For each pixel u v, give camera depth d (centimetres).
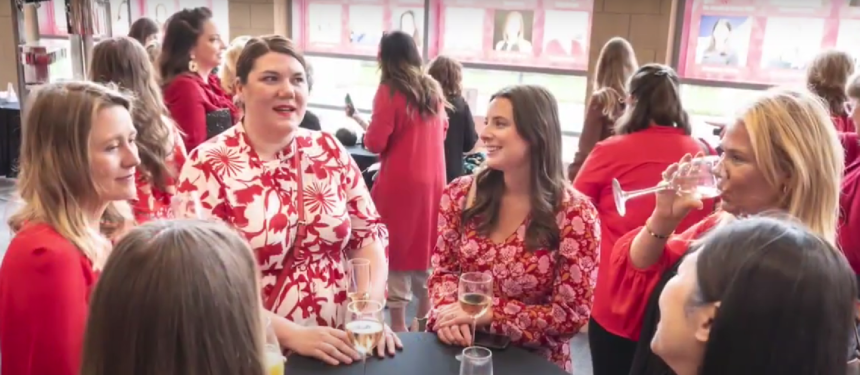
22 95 367
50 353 126
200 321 77
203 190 168
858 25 411
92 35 344
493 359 160
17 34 368
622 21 439
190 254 79
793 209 132
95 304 80
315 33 573
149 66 249
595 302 208
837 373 85
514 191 180
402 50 319
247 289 83
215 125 321
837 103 280
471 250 182
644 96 232
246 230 167
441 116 337
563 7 491
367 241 196
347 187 189
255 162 172
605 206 233
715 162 161
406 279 342
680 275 97
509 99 172
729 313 85
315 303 175
